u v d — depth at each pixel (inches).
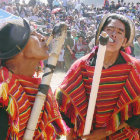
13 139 82.0
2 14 81.3
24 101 81.9
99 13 829.2
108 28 104.4
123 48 110.2
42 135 87.6
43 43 85.9
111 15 106.0
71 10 817.5
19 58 82.2
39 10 658.8
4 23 78.9
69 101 111.7
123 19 104.3
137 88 106.8
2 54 78.8
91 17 761.0
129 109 109.0
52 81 344.8
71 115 112.8
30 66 84.8
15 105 79.9
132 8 855.1
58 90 111.8
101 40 86.0
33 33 84.7
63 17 659.4
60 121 90.7
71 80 111.0
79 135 111.6
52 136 89.3
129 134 111.4
